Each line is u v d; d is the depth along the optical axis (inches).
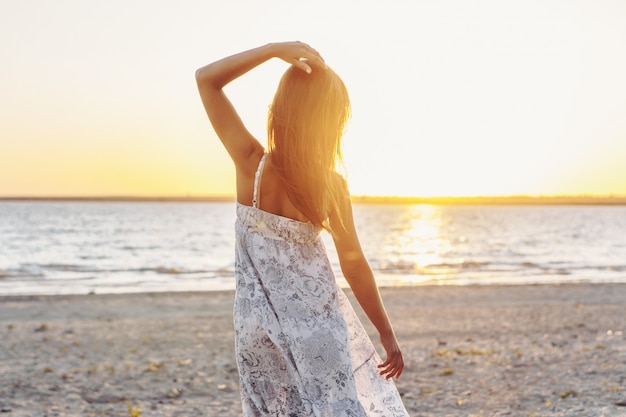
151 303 703.1
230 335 463.5
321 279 94.3
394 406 96.9
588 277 1138.7
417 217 6688.0
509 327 490.0
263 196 93.9
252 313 93.8
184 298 749.9
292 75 91.0
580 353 359.9
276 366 95.0
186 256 1766.7
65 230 3284.9
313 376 91.0
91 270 1321.4
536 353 364.5
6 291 909.8
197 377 314.8
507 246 2247.8
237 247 97.0
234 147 95.2
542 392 264.5
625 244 2368.4
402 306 664.4
